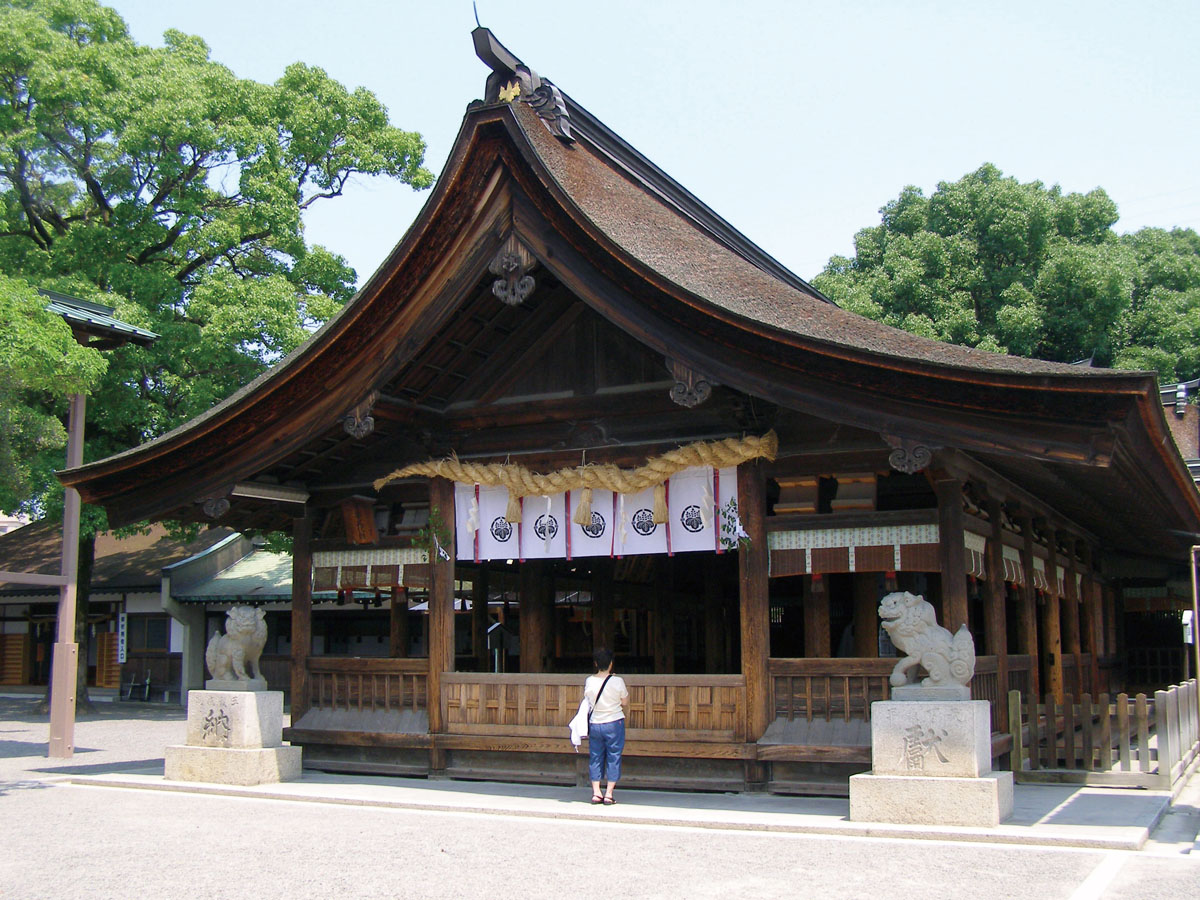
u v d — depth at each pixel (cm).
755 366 1159
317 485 1545
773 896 751
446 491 1430
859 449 1222
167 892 780
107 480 1469
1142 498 1405
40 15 2864
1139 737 1289
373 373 1309
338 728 1451
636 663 2272
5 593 3544
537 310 1391
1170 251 4888
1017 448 1059
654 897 752
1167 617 2758
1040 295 4200
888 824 996
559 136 1479
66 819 1112
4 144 2673
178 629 3266
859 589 1445
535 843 962
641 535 1311
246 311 2614
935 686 1038
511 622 2644
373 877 825
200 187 2862
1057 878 798
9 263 2809
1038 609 2117
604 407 1357
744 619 1239
